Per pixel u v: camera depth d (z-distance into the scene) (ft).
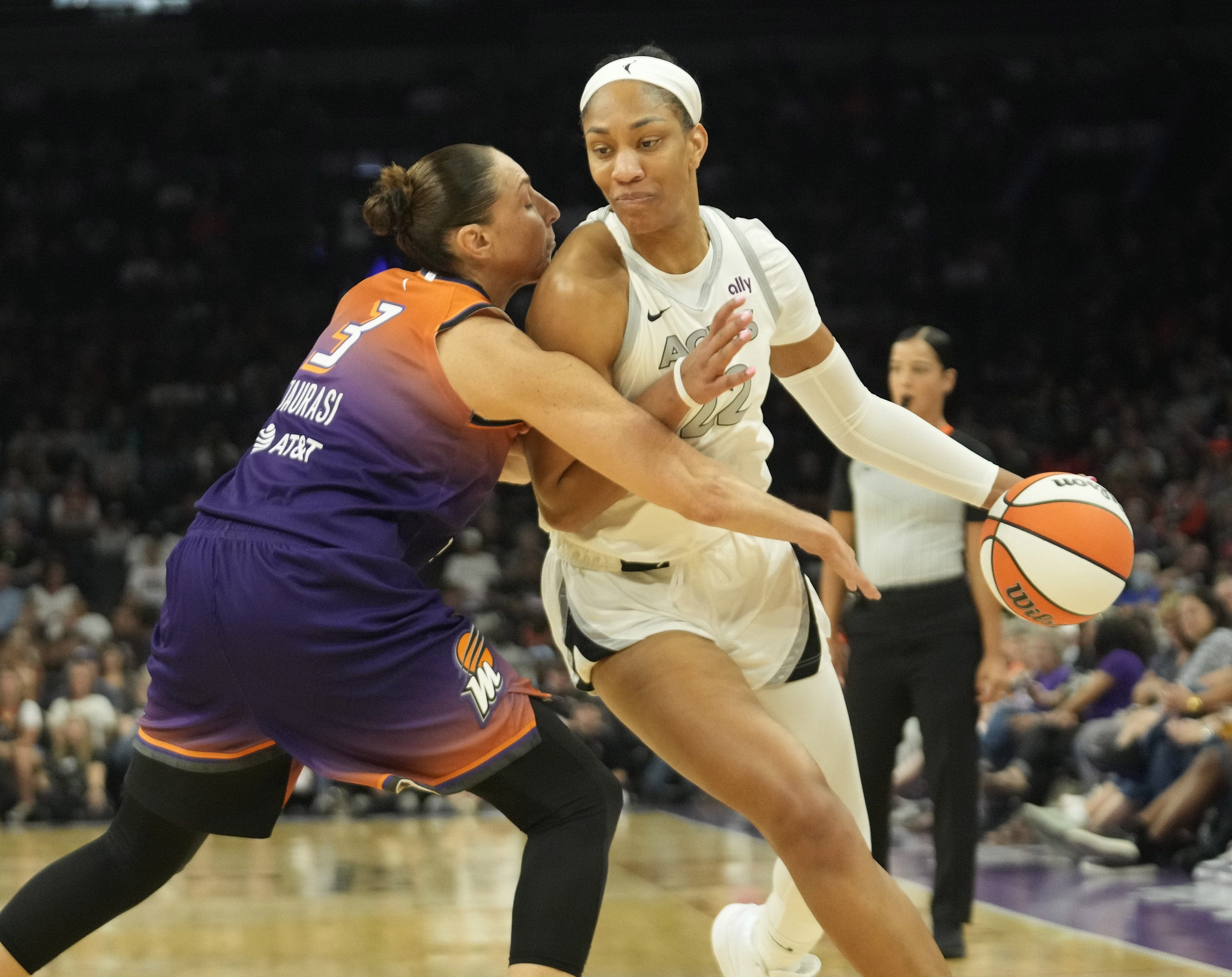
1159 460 50.62
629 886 21.56
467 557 46.98
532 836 9.30
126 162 78.38
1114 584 10.67
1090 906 19.49
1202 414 55.11
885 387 67.31
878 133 79.00
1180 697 23.07
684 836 28.78
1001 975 14.64
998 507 11.03
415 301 9.64
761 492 9.24
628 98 9.43
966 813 16.06
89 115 79.87
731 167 78.07
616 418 9.09
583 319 9.61
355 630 8.91
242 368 67.26
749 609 10.62
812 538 9.11
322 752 9.21
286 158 78.74
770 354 10.92
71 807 34.78
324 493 9.21
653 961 15.71
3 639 39.60
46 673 37.73
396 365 9.39
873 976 9.37
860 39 82.69
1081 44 81.97
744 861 24.44
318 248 75.31
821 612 11.24
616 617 10.31
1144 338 64.08
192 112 79.61
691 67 82.43
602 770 9.57
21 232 75.10
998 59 82.12
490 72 81.46
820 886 9.30
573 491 10.07
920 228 74.28
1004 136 78.74
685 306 9.89
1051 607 10.71
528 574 46.34
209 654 9.20
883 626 16.61
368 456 9.26
